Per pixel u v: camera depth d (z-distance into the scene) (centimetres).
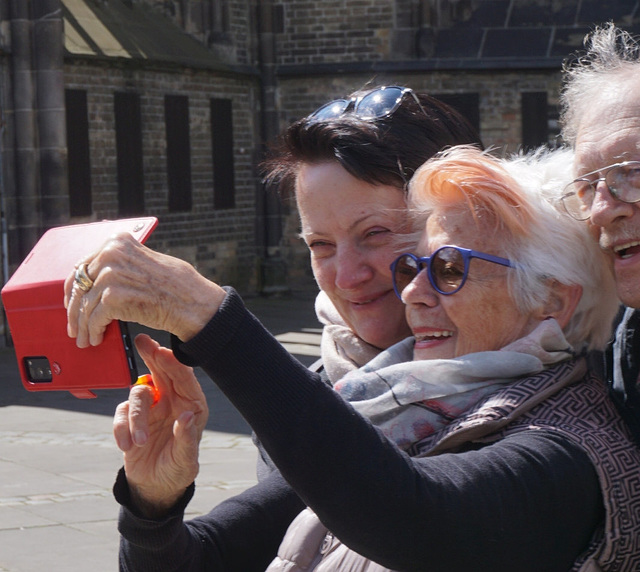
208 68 1692
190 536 178
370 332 191
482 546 133
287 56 1856
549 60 1803
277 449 131
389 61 1839
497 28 1834
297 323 1478
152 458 164
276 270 1822
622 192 148
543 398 153
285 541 172
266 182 201
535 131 1827
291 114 1861
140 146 1573
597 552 143
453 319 160
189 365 137
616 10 1809
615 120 150
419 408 160
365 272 188
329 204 189
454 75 1833
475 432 150
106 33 1535
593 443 144
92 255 139
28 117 1347
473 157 162
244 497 190
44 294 146
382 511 130
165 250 1628
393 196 187
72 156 1446
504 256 158
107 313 136
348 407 135
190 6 1748
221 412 865
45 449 757
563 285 162
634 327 155
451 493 134
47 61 1348
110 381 143
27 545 530
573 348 164
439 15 1847
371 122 186
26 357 149
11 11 1334
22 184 1350
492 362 156
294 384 133
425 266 163
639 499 145
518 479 138
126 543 173
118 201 1534
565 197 158
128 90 1548
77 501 613
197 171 1700
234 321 134
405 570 134
